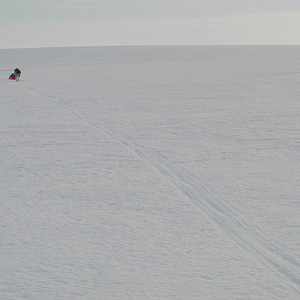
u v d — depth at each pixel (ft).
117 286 22.38
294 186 38.70
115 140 57.31
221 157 48.70
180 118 71.15
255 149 51.88
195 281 22.89
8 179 41.47
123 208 33.76
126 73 151.23
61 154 50.42
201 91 103.14
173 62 194.90
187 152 50.90
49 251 26.40
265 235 28.84
